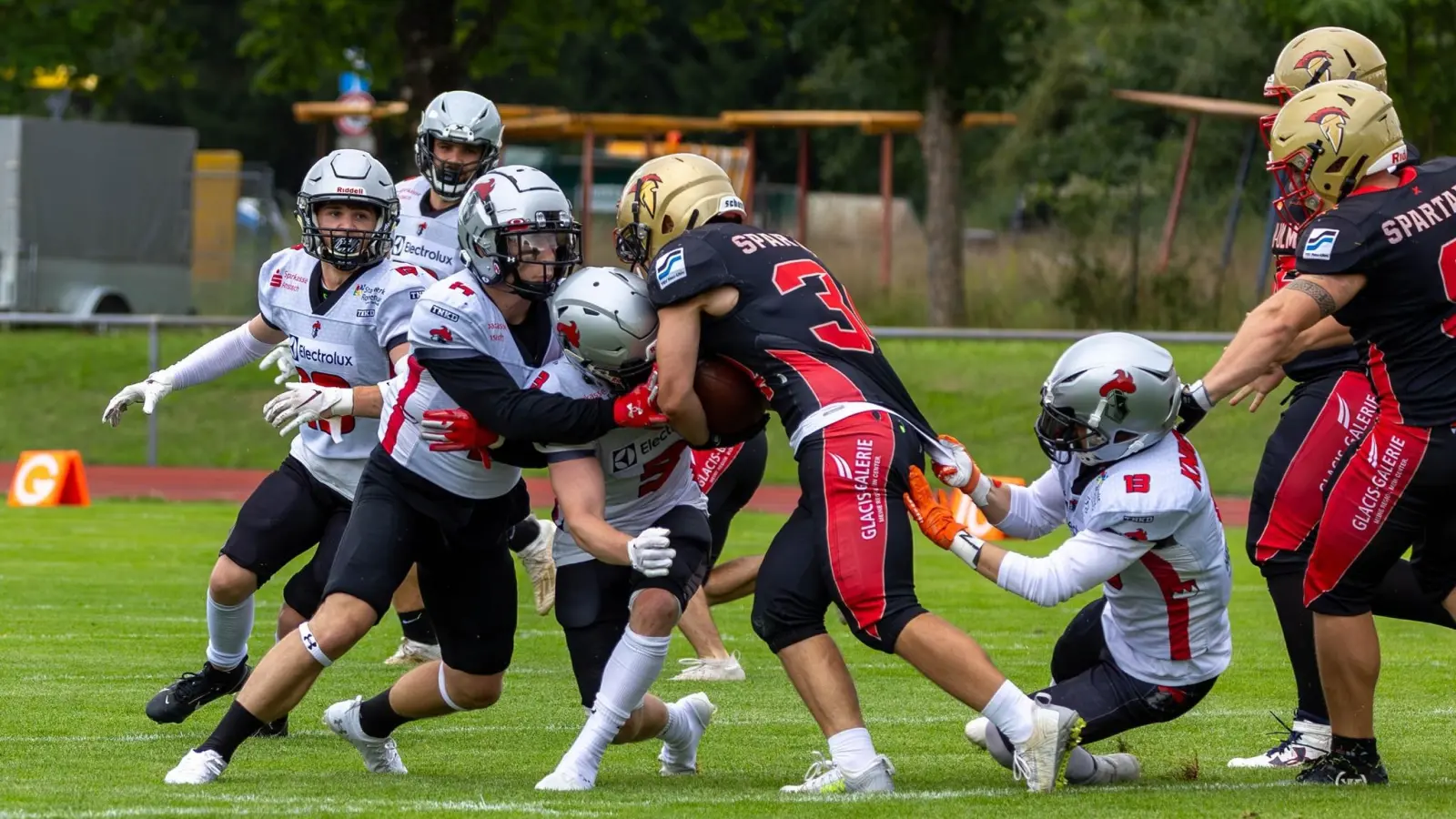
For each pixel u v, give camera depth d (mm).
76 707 23094
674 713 18844
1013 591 17125
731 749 20969
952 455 17938
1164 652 17859
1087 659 18797
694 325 17219
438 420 17516
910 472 17250
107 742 20641
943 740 21406
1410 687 25750
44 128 87250
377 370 21391
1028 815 15969
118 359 74438
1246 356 17438
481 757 20359
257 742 21359
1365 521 17656
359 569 18047
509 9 80062
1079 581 17094
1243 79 114188
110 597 34750
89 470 62344
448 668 18797
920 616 16906
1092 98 122750
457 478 18094
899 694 25266
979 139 144000
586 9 93188
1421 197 17422
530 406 17359
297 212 21188
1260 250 90750
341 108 96750
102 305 89188
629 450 18250
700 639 26750
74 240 88688
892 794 17141
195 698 21234
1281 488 20016
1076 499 17859
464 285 17688
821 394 17266
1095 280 83562
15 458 64812
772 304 17547
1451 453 17312
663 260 17328
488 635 18703
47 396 70250
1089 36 125188
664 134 99000
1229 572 18031
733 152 99312
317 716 23312
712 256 17328
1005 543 46781
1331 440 19828
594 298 17406
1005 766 18656
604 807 16469
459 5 80250
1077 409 17172
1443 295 17156
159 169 92125
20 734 21062
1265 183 103125
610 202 114375
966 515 48031
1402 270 17188
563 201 17797
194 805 16438
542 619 34000
